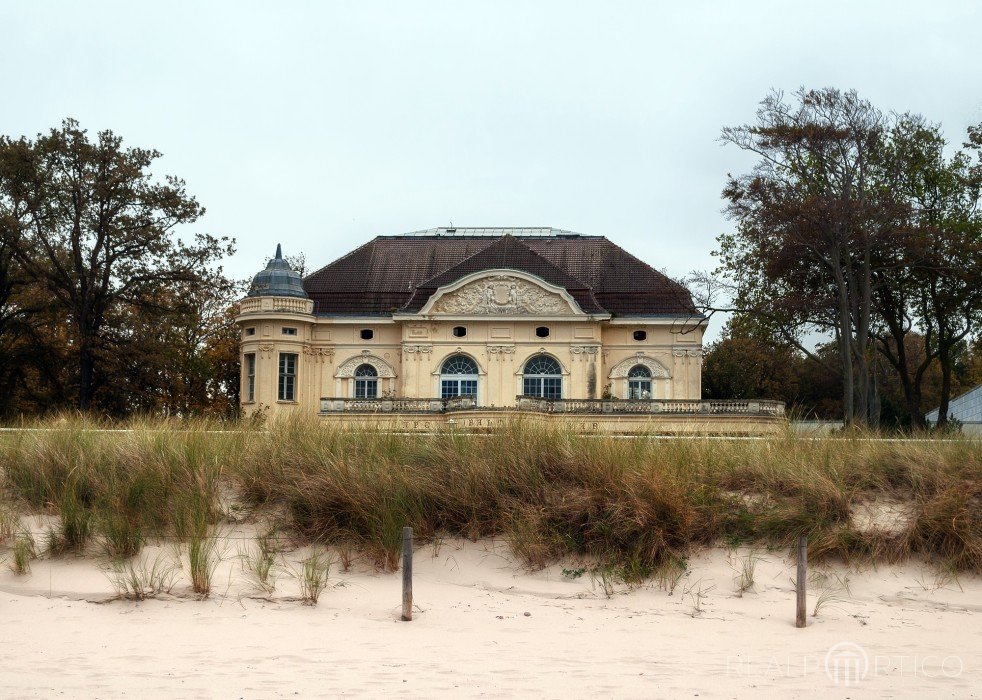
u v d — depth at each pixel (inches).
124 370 1898.4
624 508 561.6
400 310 2066.9
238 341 2364.7
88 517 577.6
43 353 1957.4
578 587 536.7
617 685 401.1
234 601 508.7
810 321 1675.7
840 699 389.7
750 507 581.3
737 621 490.9
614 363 2085.4
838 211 1478.8
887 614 501.7
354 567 557.0
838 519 571.2
